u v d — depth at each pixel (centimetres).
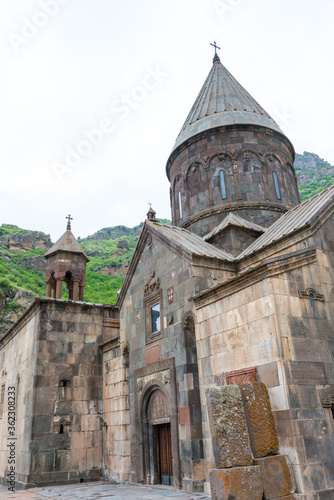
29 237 8494
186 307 1319
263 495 793
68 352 1828
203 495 1060
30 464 1598
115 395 1706
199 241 1638
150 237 1617
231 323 1086
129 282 1708
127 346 1645
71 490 1396
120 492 1265
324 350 991
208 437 1132
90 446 1741
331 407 938
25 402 1794
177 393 1276
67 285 2425
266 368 953
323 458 877
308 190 10212
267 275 998
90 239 13838
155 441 1421
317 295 1043
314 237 1170
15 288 5166
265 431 870
